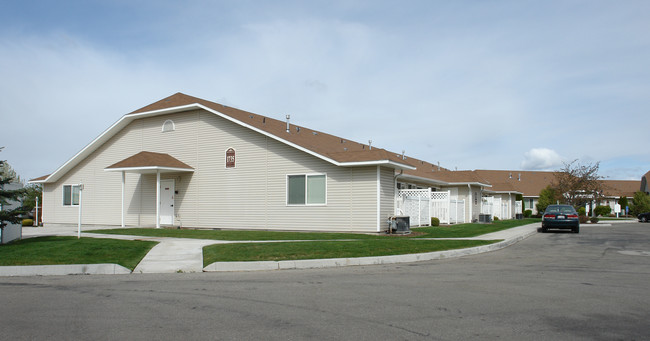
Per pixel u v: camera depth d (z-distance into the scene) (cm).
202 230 2052
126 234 1883
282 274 1009
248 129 2225
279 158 2141
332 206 2008
